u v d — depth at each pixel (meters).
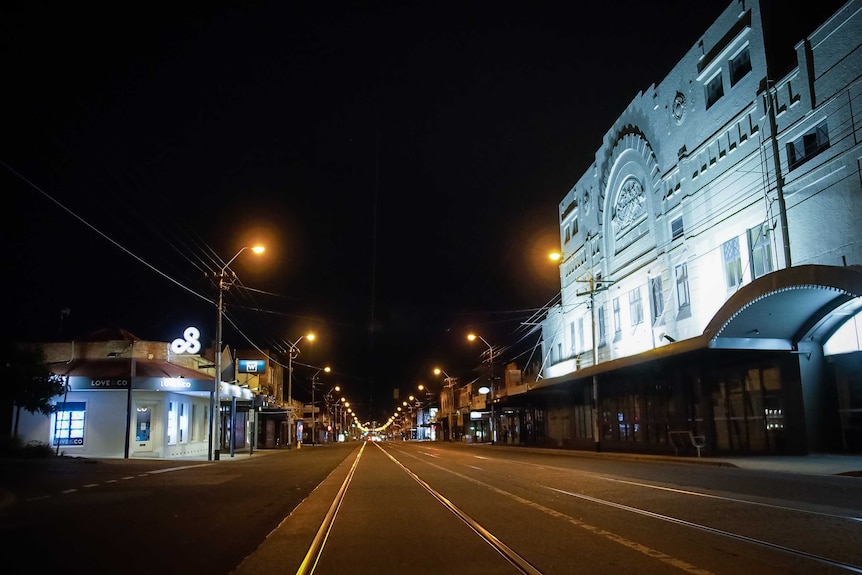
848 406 25.67
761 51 28.39
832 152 24.36
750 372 29.62
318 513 13.73
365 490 18.45
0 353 30.66
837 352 25.98
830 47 24.78
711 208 31.72
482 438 88.31
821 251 24.69
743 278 29.14
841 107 24.12
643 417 39.09
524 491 16.89
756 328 25.94
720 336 26.11
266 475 25.20
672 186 35.84
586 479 20.12
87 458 32.66
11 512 13.85
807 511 11.72
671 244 35.72
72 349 37.69
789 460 24.31
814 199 25.16
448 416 114.69
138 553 9.38
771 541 9.00
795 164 26.39
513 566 8.08
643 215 39.72
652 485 17.47
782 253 26.61
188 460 35.12
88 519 12.80
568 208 55.16
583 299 50.72
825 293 23.08
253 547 9.87
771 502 13.08
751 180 28.81
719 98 31.48
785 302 24.05
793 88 26.53
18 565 8.55
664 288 36.41
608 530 10.29
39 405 31.00
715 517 11.29
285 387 85.62
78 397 35.50
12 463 27.88
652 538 9.50
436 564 8.34
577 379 43.72
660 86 37.25
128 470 26.62
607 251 45.62
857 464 21.75
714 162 31.70
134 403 36.47
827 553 8.16
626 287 42.25
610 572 7.50
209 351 49.47
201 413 46.38
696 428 32.94
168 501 15.99
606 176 45.69
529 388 53.25
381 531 11.11
